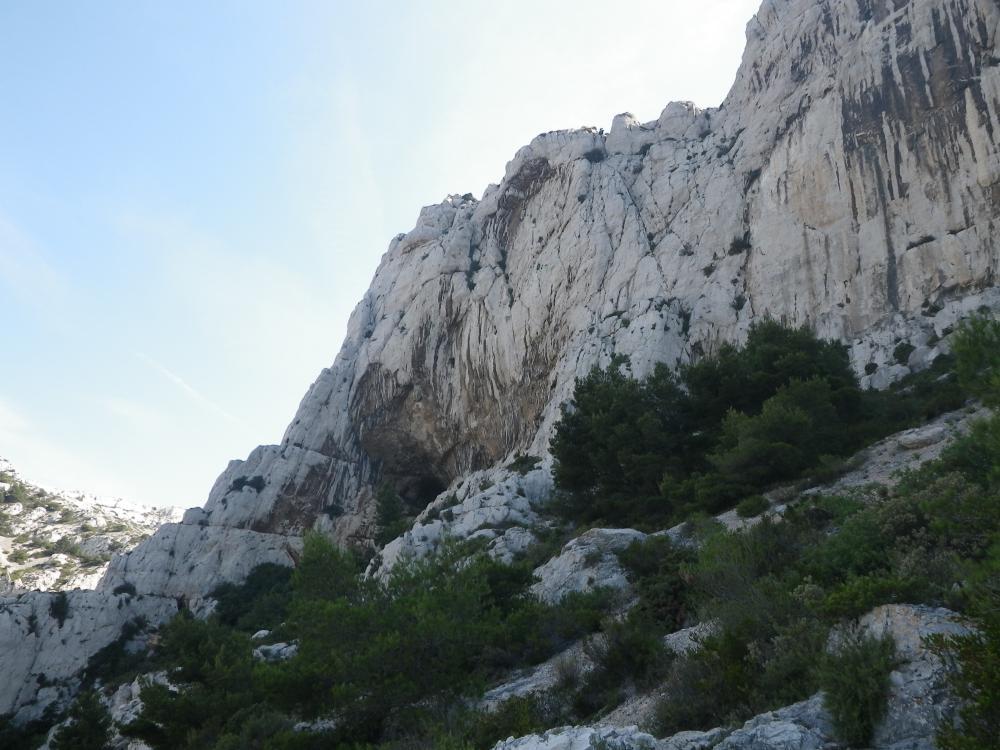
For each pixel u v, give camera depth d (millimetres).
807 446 30000
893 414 34000
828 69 59219
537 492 48062
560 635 20203
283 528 80750
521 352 69688
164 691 28797
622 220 69562
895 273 47031
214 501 83938
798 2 67750
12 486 162125
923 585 10414
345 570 22531
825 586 13398
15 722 55094
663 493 33594
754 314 53062
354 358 93688
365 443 86625
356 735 17672
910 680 8562
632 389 41062
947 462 17438
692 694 11453
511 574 24922
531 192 82812
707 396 38469
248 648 32500
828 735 8750
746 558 15781
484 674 19125
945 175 46969
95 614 65000
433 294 83125
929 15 52281
